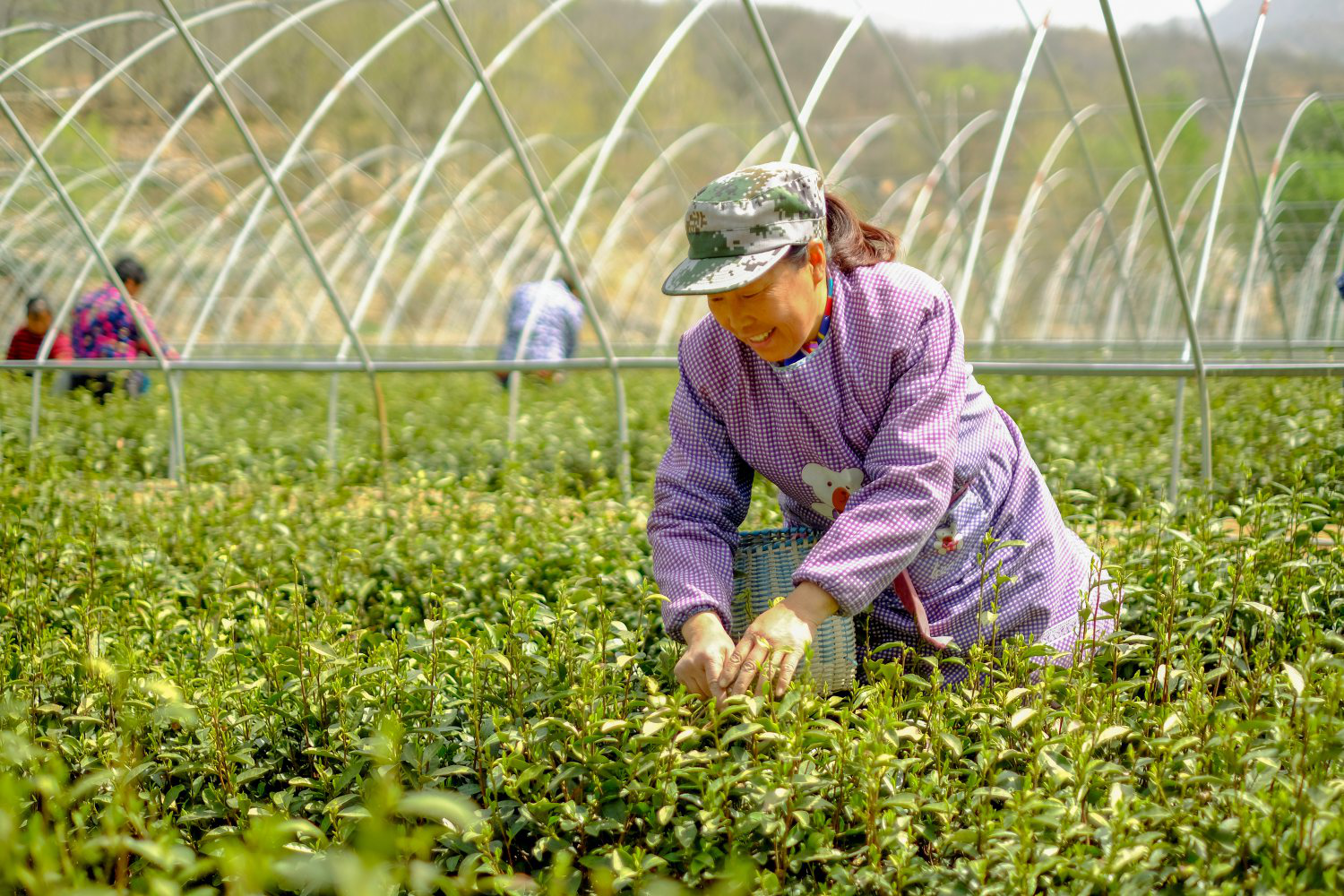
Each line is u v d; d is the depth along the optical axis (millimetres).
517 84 22266
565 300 10703
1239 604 3029
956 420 2617
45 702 2982
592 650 2844
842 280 2627
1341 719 2293
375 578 4305
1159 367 4961
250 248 16859
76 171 14703
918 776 2375
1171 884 2043
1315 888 1890
